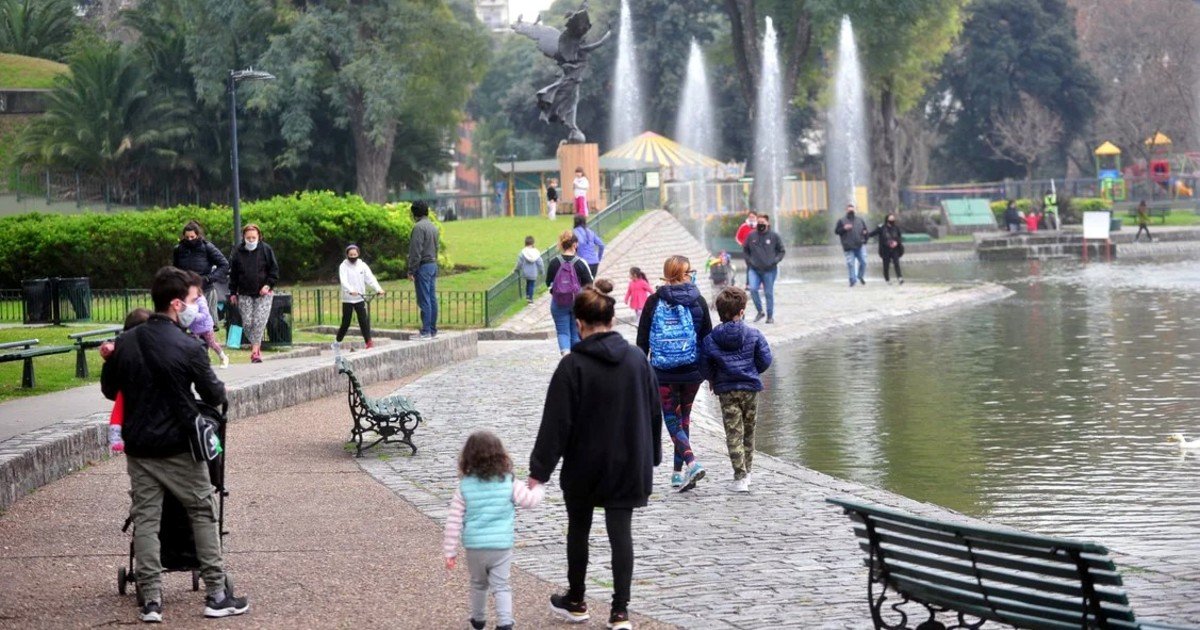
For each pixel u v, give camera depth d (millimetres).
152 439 8406
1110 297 39562
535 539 11000
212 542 8570
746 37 68688
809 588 9352
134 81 59406
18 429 14070
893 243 43125
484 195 73500
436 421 17703
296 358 22656
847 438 17344
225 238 36906
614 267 39469
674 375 13039
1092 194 90812
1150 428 17547
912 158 98938
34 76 67062
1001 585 9383
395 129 65875
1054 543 6387
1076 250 62406
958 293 40062
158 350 8414
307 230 36719
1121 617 6430
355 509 12172
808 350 27859
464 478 7965
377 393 20703
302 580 9492
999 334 30250
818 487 13312
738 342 12984
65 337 24578
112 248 36469
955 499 13570
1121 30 97625
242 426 17156
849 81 68375
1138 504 13094
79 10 92000
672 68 87688
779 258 32156
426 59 64562
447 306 32969
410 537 10977
